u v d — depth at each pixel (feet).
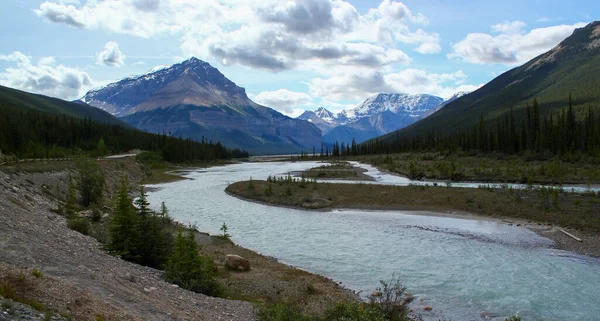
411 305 65.10
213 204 181.27
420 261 90.27
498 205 146.00
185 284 60.18
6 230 52.70
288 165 522.47
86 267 48.52
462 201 158.71
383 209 159.33
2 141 276.41
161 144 540.93
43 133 398.01
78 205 142.00
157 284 55.11
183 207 172.24
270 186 208.74
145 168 351.46
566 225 119.03
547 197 148.15
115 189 213.05
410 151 533.96
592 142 305.53
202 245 101.40
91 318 32.68
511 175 233.55
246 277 76.54
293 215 152.25
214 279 65.36
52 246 53.72
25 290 33.37
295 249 102.42
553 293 69.92
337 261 91.35
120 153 471.21
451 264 87.76
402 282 76.54
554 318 59.98
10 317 26.81
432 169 280.10
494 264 87.25
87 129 485.97
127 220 71.46
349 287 74.49
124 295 42.68
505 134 371.56
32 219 71.26
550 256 92.73
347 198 180.04
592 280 76.28
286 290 69.77
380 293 67.67
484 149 374.22
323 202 172.65
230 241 109.19
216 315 47.60
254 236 117.29
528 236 111.04
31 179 143.02
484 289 72.28
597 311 62.23
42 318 28.81
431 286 74.18
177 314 42.32
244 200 193.67
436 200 164.66
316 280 77.15
